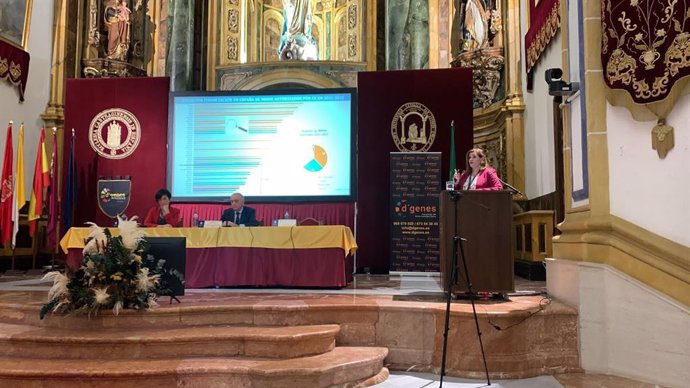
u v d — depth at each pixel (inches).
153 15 440.5
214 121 344.8
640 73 158.7
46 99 370.6
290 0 517.3
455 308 170.7
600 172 172.1
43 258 354.0
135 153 344.5
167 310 170.1
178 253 183.2
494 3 358.9
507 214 182.1
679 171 152.2
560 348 169.5
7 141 311.3
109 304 166.2
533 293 205.6
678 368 147.8
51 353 156.6
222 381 146.2
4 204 308.0
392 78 333.4
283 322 174.7
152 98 346.9
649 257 157.5
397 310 176.6
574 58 189.0
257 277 229.3
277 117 342.3
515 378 161.3
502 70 355.3
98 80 349.4
